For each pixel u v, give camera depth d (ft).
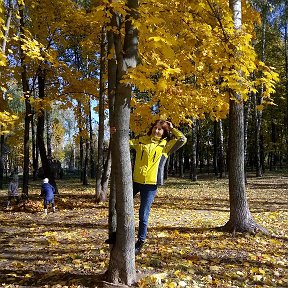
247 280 15.31
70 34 42.50
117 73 14.07
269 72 15.76
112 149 14.21
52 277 15.69
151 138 16.94
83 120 53.88
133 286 13.96
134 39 14.14
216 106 29.22
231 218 24.98
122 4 13.03
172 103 28.71
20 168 193.67
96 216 33.91
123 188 14.03
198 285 14.56
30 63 40.52
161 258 18.12
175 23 16.87
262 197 48.06
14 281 15.48
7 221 31.96
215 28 16.10
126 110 13.98
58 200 44.91
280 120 120.57
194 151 82.17
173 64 17.83
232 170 24.99
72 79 44.06
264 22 73.15
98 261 17.97
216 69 17.46
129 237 14.19
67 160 264.93
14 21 32.12
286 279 15.49
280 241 22.59
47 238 24.18
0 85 29.07
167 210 36.94
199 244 20.95
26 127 43.98
